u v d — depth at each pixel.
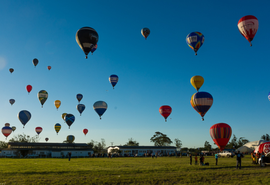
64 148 74.12
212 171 21.05
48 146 72.75
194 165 27.66
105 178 16.83
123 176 17.95
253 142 75.31
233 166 25.16
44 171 20.73
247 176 17.97
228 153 50.59
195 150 114.12
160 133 108.62
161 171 21.28
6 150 65.62
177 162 34.09
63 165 28.39
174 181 16.08
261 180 16.17
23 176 17.84
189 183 15.47
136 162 34.47
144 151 79.62
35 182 15.21
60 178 16.84
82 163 32.41
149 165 27.97
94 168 23.89
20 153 66.44
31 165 28.41
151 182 15.67
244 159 40.47
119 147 77.69
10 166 26.52
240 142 119.94
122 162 34.56
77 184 14.75
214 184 15.09
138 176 18.03
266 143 29.03
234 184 15.00
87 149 72.50
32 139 111.94
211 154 73.88
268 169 22.06
